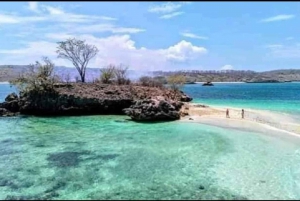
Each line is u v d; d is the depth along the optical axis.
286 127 36.88
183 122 40.53
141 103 43.97
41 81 50.62
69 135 33.56
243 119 42.44
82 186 18.86
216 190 17.92
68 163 23.38
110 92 52.62
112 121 42.78
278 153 25.39
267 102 67.38
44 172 21.52
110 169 21.73
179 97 61.97
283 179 19.77
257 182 19.22
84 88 54.31
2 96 88.31
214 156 24.42
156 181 19.33
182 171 21.05
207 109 51.38
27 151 27.05
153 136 32.00
